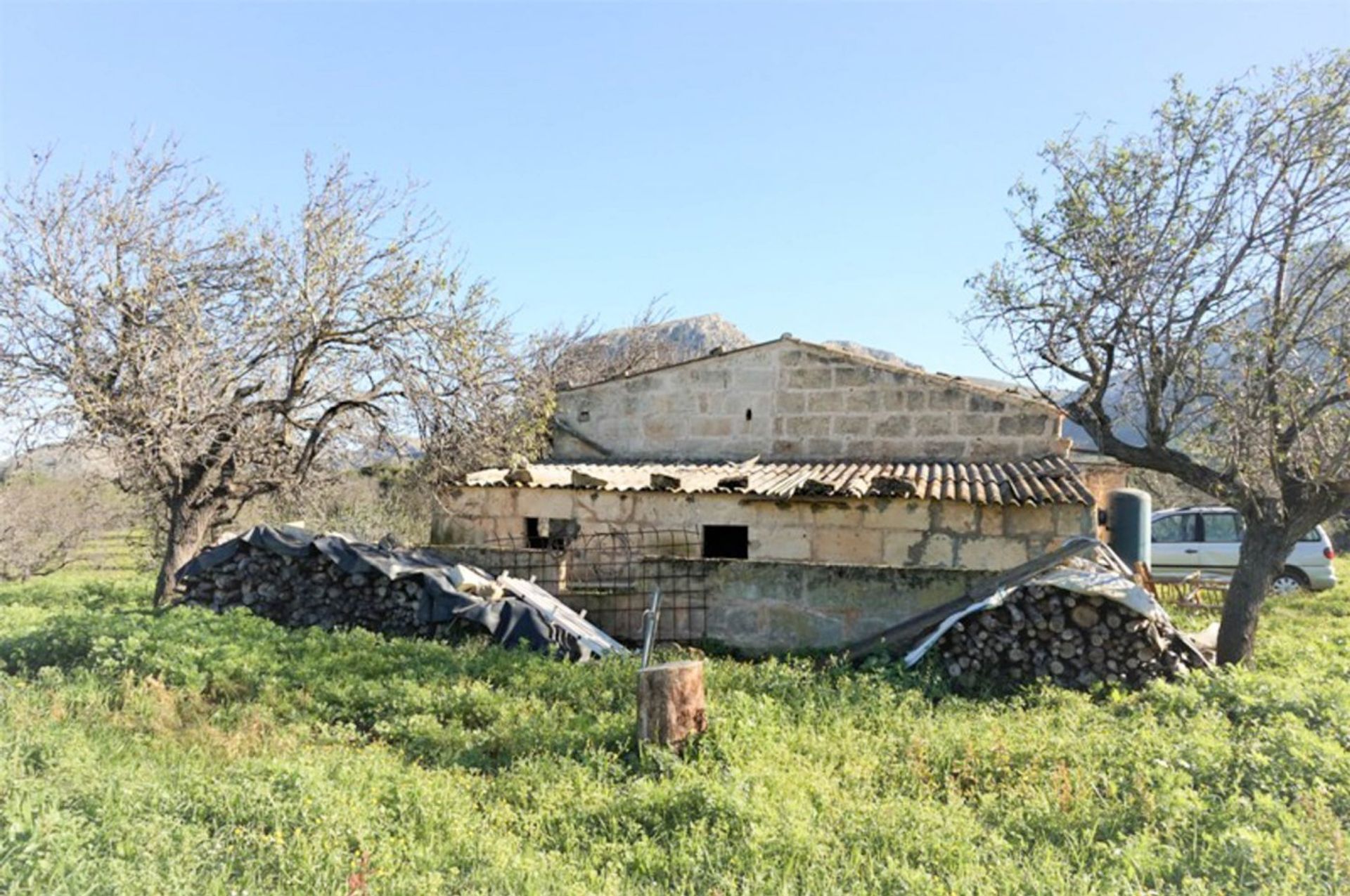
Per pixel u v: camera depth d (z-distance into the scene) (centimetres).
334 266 1162
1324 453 822
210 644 782
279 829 423
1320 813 439
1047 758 545
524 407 1296
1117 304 938
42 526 1883
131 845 388
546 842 451
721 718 591
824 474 1152
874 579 959
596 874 410
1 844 359
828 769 548
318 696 695
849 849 433
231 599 1005
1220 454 921
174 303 1074
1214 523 1520
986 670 784
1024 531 992
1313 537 1476
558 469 1286
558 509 1206
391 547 1080
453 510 1256
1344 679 795
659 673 569
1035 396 1198
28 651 777
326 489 1425
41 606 1271
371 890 372
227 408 1091
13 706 603
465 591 965
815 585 980
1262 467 889
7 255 1025
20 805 399
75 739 542
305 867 388
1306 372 835
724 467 1256
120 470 1096
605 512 1184
